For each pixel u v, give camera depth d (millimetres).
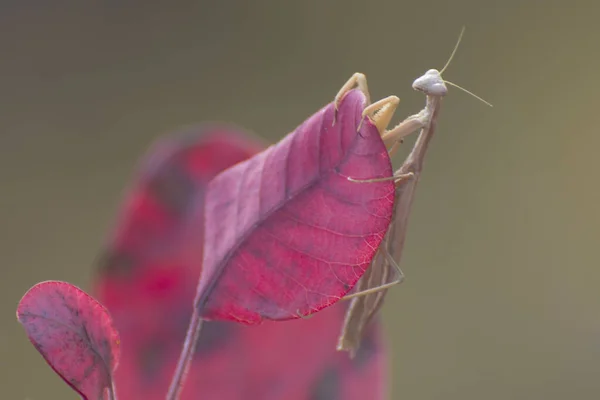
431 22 1820
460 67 1803
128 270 560
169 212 561
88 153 1696
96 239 1613
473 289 1655
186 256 561
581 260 1689
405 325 1604
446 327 1612
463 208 1724
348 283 521
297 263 521
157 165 562
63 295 518
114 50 1785
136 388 560
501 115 1778
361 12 1825
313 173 520
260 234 521
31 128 1694
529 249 1688
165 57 1790
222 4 1828
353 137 518
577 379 1545
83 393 517
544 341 1608
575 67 1801
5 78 1734
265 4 1831
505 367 1574
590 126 1737
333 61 1800
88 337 519
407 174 579
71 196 1655
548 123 1778
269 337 565
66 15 1798
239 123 1736
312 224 520
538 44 1823
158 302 561
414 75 1782
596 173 1731
